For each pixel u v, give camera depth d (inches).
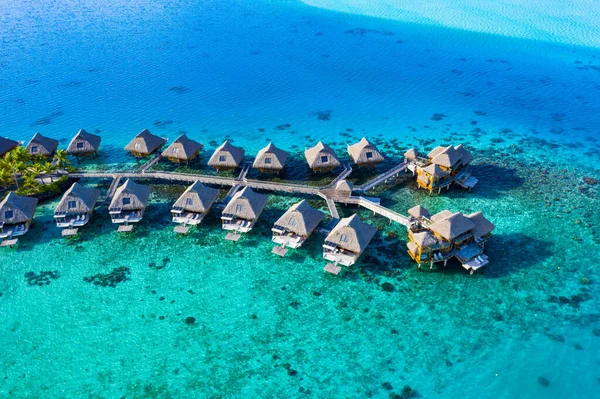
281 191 1846.7
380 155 1921.8
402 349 1175.0
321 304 1311.5
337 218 1620.3
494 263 1443.2
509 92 2758.4
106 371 1123.3
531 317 1255.5
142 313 1282.0
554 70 3006.9
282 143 2257.6
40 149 1952.5
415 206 1685.5
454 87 2847.0
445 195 1800.0
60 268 1441.9
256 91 2842.0
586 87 2775.6
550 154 2113.7
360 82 2945.4
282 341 1200.8
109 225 1636.3
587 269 1414.9
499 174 1951.3
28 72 3043.8
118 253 1507.1
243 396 1067.3
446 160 1758.1
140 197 1631.4
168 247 1535.4
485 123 2422.5
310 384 1092.5
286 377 1109.7
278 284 1381.6
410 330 1226.6
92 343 1194.0
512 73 2994.6
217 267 1449.3
